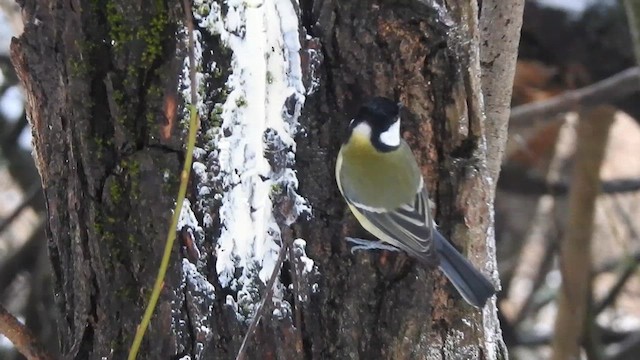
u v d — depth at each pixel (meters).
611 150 21.28
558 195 15.26
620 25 10.71
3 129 13.51
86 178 5.87
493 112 7.83
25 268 13.43
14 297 13.69
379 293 6.03
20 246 13.95
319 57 5.80
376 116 5.89
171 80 5.55
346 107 5.97
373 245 5.99
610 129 13.24
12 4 14.26
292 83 5.70
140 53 5.58
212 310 5.61
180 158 5.61
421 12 5.67
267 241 5.64
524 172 15.03
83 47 5.66
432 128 6.05
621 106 12.79
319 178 5.96
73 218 6.07
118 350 5.99
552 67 11.59
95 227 5.88
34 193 13.34
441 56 5.83
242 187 5.61
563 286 13.59
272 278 4.93
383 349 6.01
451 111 5.98
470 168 6.08
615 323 17.23
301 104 5.75
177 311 5.62
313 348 5.88
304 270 5.72
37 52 5.97
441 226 6.21
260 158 5.63
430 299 6.04
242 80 5.60
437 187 6.18
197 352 5.60
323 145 5.96
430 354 6.08
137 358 5.83
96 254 5.93
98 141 5.77
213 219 5.60
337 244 6.00
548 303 17.92
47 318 12.71
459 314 6.12
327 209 5.99
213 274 5.62
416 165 6.12
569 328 13.49
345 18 5.75
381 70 5.87
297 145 5.83
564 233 14.24
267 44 5.64
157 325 5.70
